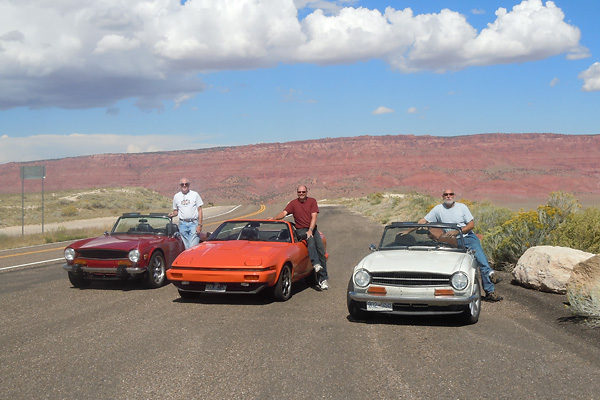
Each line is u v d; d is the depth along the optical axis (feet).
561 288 28.84
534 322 24.14
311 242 32.17
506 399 15.01
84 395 15.53
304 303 29.07
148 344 20.75
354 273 24.71
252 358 18.86
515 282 32.71
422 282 23.52
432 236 27.68
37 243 74.84
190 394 15.52
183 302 29.40
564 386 15.98
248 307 27.96
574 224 37.14
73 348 20.30
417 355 19.22
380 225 90.17
